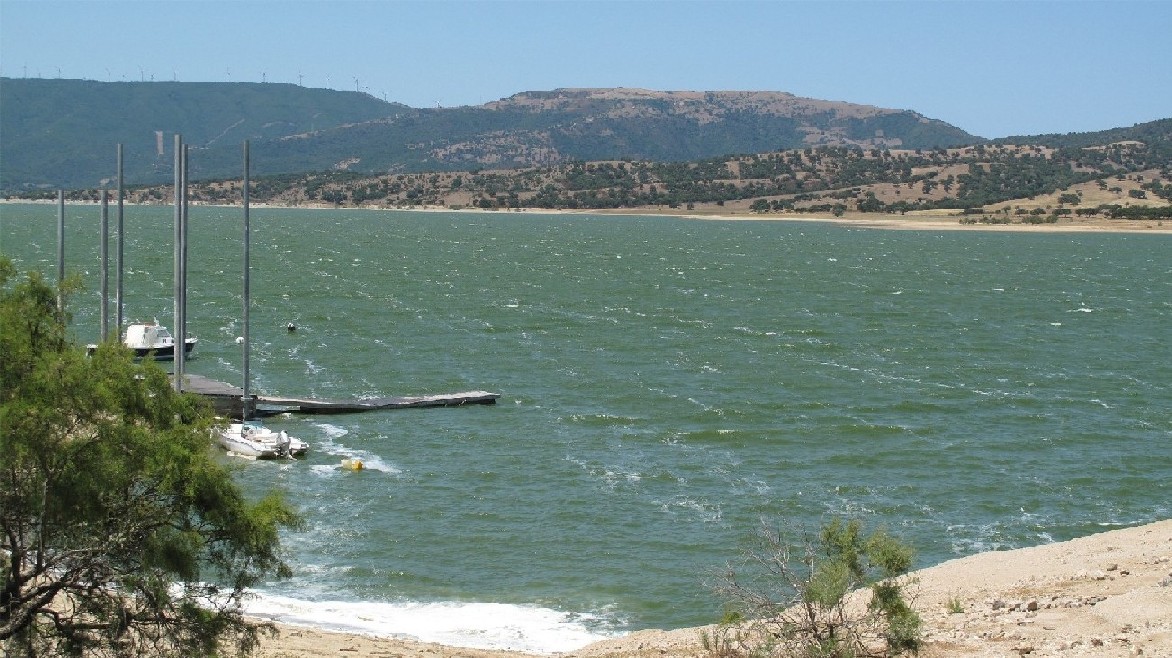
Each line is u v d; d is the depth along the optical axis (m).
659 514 45.38
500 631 33.75
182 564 21.78
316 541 41.31
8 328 21.41
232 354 81.06
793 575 25.22
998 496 48.81
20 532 20.95
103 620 21.69
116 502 21.59
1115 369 82.25
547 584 37.88
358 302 111.81
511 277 144.62
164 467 21.44
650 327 99.44
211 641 22.91
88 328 86.88
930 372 78.94
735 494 48.28
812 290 136.50
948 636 24.44
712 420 62.44
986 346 92.62
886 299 127.62
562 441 57.16
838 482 50.44
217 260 159.38
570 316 105.88
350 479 49.56
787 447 56.78
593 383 72.81
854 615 24.80
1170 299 136.12
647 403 66.69
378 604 35.72
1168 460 55.41
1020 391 72.44
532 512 45.34
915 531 43.88
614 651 28.03
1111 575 30.72
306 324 96.06
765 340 92.81
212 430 24.64
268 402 62.59
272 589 36.50
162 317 96.38
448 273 148.12
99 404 21.20
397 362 79.88
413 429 59.19
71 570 21.52
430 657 28.20
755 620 27.94
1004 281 155.75
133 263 150.25
